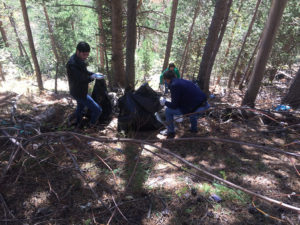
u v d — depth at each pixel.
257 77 5.18
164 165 2.92
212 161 3.03
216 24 5.87
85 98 3.68
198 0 14.70
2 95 5.56
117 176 2.63
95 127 4.06
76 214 2.08
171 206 2.22
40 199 2.22
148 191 2.41
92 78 3.76
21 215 2.04
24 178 2.46
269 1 12.97
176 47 19.14
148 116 3.93
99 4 9.59
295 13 12.26
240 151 3.31
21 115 4.11
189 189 2.45
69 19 23.41
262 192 2.41
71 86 3.58
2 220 1.97
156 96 4.25
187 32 17.16
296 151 3.28
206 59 6.35
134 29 5.89
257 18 14.36
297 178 2.66
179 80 3.48
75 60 3.44
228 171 2.79
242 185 2.52
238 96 8.38
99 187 2.43
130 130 3.93
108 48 10.07
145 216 2.10
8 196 2.23
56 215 2.06
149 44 12.09
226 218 2.08
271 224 2.01
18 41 25.22
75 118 4.32
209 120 4.39
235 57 15.81
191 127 3.93
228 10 5.75
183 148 3.41
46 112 4.33
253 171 2.79
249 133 3.90
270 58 12.50
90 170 2.69
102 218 2.06
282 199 2.30
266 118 4.36
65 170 2.62
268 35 4.82
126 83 6.53
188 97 3.48
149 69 22.45
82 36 26.44
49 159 2.78
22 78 15.09
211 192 2.39
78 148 3.08
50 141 3.01
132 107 3.94
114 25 7.99
